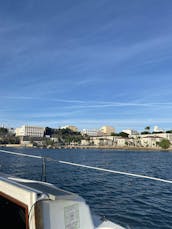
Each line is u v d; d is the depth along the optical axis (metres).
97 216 6.30
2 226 4.53
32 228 4.16
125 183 25.09
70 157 83.75
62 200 4.49
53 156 87.81
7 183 4.74
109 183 24.78
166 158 95.81
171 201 17.80
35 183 5.33
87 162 62.22
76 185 23.20
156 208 15.83
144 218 13.73
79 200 4.79
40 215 4.20
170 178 34.56
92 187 22.47
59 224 4.40
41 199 4.25
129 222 13.05
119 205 16.36
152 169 47.34
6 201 4.70
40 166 35.59
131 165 55.97
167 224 12.85
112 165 54.94
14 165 36.44
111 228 5.69
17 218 4.48
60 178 26.69
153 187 23.19
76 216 4.70
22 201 4.35
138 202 17.30
